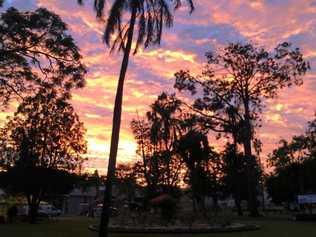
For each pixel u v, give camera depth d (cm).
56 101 3366
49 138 4900
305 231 3038
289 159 9594
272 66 5566
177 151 5831
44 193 5088
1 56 2856
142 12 2817
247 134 5631
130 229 3038
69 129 4959
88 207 9431
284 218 4722
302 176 9062
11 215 4962
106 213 2588
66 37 2959
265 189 11562
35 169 4822
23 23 2830
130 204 6034
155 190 6531
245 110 5700
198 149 5462
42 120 4878
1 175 4881
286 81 5588
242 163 6969
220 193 7762
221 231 3027
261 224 3653
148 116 6481
